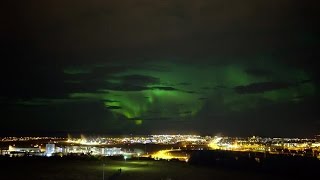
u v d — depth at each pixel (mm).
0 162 54812
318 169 45438
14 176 38312
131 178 37594
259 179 39406
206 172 44875
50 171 42906
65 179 36094
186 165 53500
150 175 40250
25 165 50500
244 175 42594
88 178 37000
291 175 42906
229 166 51719
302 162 49438
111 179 36438
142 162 58719
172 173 42875
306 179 40281
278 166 47719
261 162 51094
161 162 58531
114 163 55688
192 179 38031
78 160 60062
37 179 36062
